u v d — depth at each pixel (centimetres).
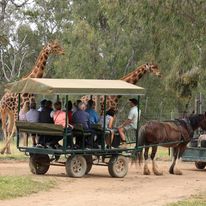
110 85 2391
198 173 2692
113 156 2397
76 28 5762
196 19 2498
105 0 3216
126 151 2427
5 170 2488
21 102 3014
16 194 1823
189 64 2836
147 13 2566
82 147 2311
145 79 5916
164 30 2558
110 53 5862
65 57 5897
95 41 5775
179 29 2533
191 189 2095
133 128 2539
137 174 2544
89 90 2273
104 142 2353
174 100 5653
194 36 2533
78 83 2341
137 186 2145
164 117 4925
